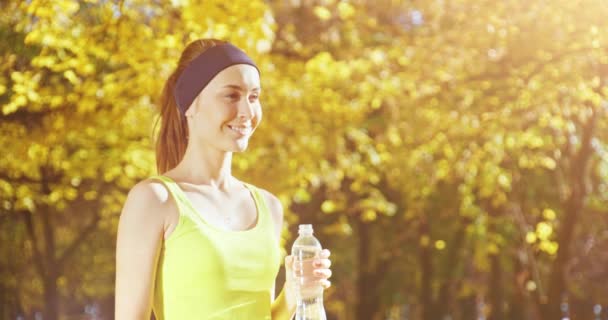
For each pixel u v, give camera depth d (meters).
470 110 15.29
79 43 10.97
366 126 17.23
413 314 31.59
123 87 11.91
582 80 14.10
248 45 11.14
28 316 31.06
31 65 11.98
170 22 11.57
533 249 20.47
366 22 16.39
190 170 3.02
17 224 24.53
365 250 25.75
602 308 29.16
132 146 14.87
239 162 14.54
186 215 2.89
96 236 29.31
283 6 16.12
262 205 3.10
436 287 26.34
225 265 2.89
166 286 2.91
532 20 13.95
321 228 25.19
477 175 18.00
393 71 15.78
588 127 17.59
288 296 3.18
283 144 15.16
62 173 16.86
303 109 15.09
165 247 2.91
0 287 25.80
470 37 14.58
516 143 16.58
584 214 24.23
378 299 26.31
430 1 15.56
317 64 14.17
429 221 23.64
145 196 2.88
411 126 15.88
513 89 14.56
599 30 13.38
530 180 22.67
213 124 2.97
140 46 11.20
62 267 25.33
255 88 3.03
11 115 12.57
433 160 17.88
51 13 10.66
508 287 27.11
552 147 18.14
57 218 26.78
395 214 24.72
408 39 16.12
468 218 22.80
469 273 27.58
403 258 26.84
